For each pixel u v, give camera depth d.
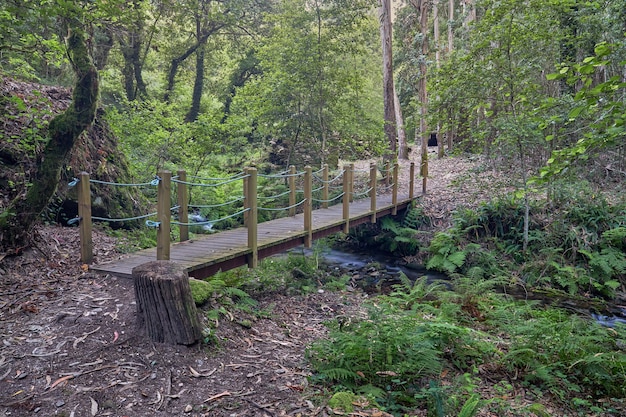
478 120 13.12
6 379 3.01
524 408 3.53
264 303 5.84
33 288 4.34
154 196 10.36
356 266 10.01
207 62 22.48
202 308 4.24
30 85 7.90
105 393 2.95
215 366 3.45
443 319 5.43
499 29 9.17
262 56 13.91
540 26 9.02
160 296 3.49
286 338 4.46
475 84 9.71
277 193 13.14
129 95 17.31
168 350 3.49
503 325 5.37
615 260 8.28
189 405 2.92
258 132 15.53
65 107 7.95
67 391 2.94
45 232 5.84
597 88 3.01
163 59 20.66
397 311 5.02
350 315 5.79
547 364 4.53
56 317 3.84
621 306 7.68
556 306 7.51
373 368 3.69
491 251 9.67
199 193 11.95
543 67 10.17
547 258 8.91
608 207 9.38
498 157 12.00
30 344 3.43
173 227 8.48
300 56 12.69
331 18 12.88
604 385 4.23
